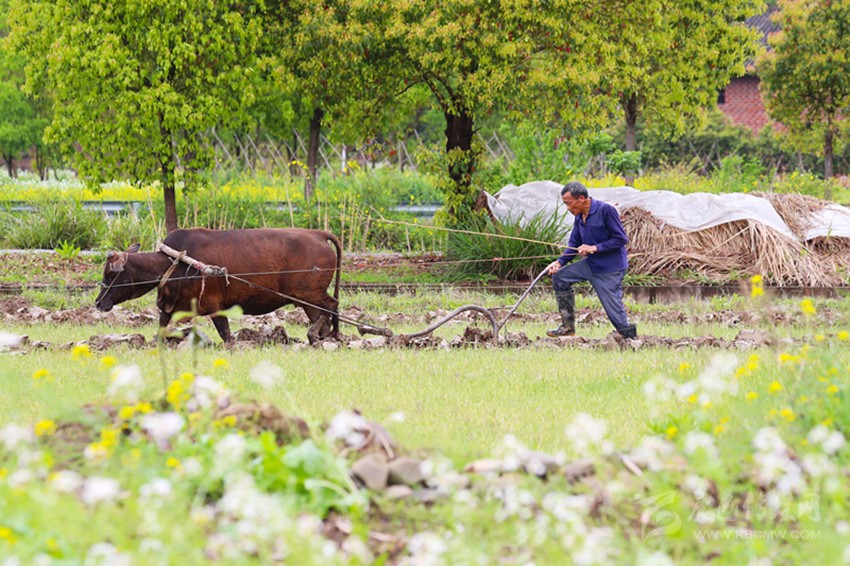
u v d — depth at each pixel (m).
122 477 9.41
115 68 34.84
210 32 35.66
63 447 10.43
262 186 51.94
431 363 19.73
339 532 9.51
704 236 37.28
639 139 84.88
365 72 36.53
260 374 11.99
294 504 9.47
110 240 41.91
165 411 11.61
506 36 34.56
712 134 83.50
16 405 14.30
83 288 33.59
